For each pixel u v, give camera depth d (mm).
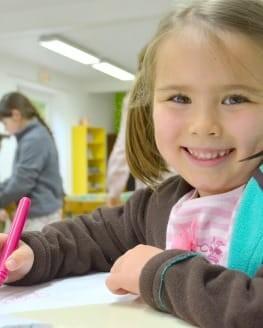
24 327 380
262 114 489
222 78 480
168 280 408
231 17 490
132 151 705
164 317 409
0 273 529
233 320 353
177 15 530
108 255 683
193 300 380
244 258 462
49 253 590
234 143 495
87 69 6055
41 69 5844
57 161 2184
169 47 512
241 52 481
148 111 657
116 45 4844
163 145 544
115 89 6746
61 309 436
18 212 586
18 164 2051
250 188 491
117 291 478
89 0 3348
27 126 2117
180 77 500
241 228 479
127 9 3260
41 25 3508
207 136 496
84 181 6691
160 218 646
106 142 7312
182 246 562
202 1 522
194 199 575
